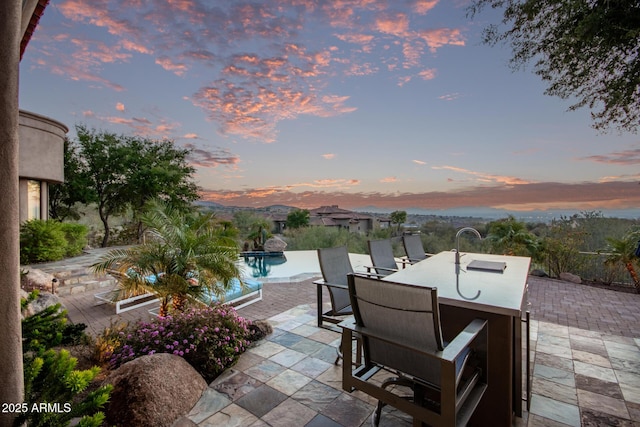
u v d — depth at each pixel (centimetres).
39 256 809
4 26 128
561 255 791
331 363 315
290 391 265
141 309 540
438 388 168
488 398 207
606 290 664
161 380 242
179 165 1514
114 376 247
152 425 218
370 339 197
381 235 1595
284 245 1360
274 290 679
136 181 1340
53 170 891
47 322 209
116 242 1459
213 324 329
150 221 470
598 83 317
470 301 200
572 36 296
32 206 889
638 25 260
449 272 295
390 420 226
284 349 347
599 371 298
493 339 204
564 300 580
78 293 649
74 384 141
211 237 475
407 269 311
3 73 127
